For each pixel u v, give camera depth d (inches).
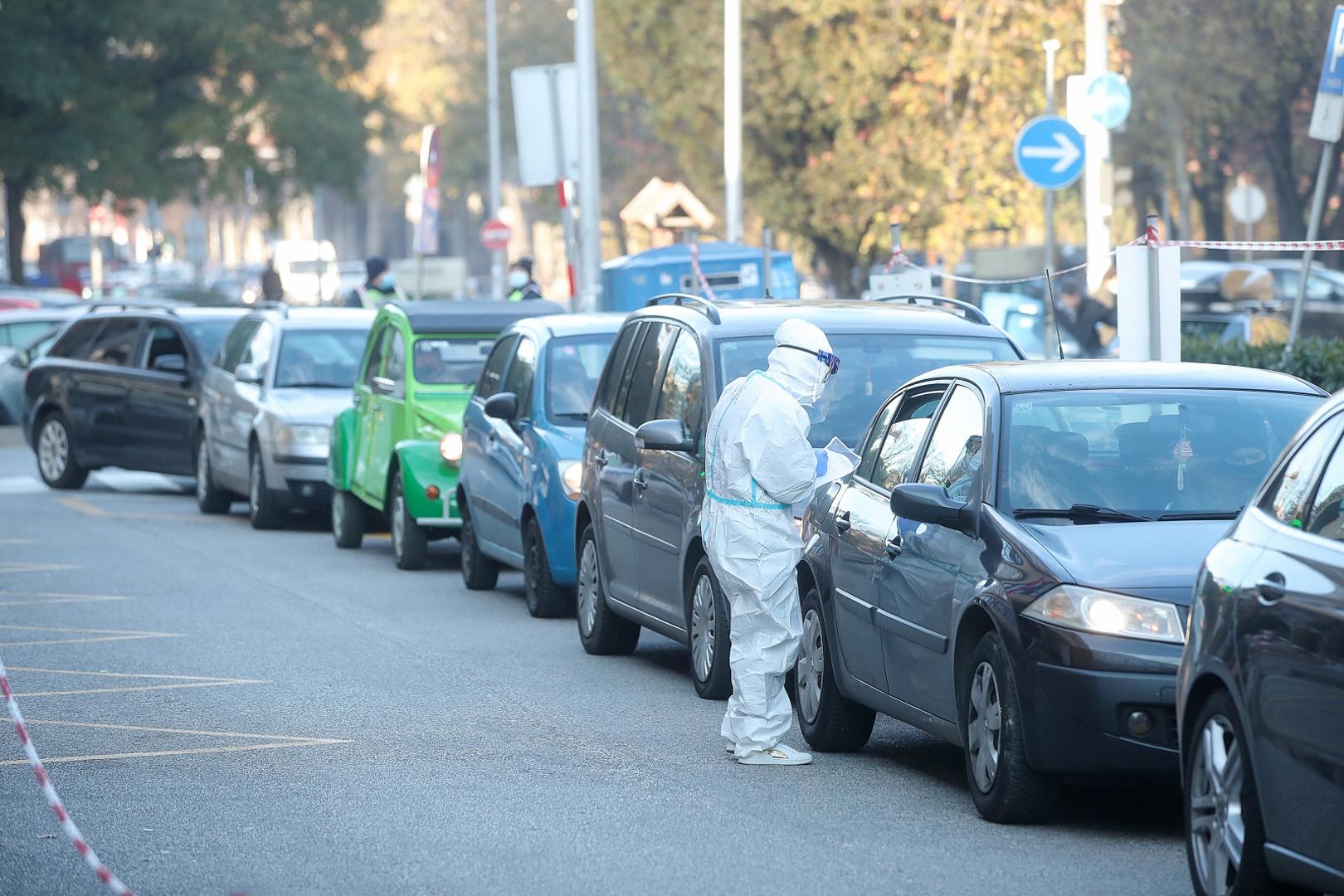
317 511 3048.7
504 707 1422.2
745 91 4291.3
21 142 6702.8
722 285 3152.1
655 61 4483.3
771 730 1224.2
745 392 1200.8
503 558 2001.7
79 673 1574.8
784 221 4448.8
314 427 2667.3
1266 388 1161.4
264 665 1610.5
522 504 1907.0
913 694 1139.9
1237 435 1120.8
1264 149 4690.0
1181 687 874.8
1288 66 4082.2
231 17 6870.1
